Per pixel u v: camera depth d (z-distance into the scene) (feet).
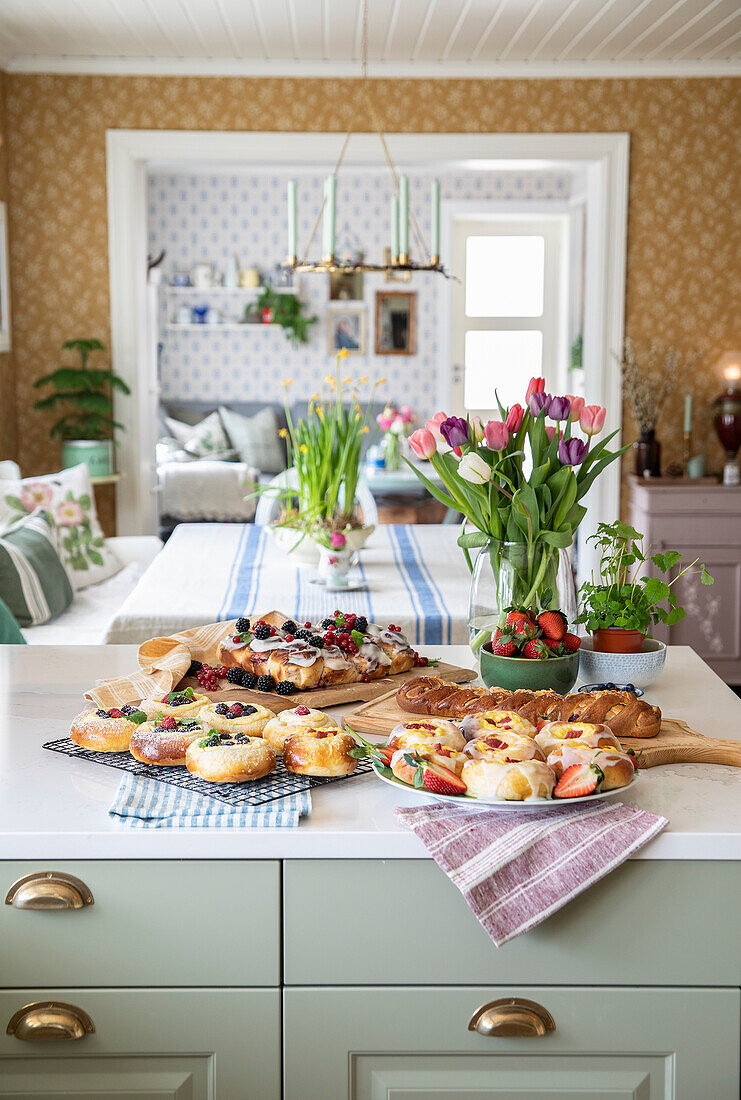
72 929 4.29
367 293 29.76
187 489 25.58
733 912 4.31
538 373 30.60
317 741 4.67
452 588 9.73
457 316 30.27
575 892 4.03
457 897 4.29
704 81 16.79
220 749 4.57
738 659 16.44
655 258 17.21
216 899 4.28
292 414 29.89
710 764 5.04
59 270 16.89
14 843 4.22
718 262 17.24
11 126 16.52
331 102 16.63
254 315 29.50
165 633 8.65
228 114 16.61
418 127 16.75
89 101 16.51
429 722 4.77
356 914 4.29
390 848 4.24
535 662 5.55
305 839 4.23
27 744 5.31
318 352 30.09
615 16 14.47
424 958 4.32
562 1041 4.37
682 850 4.24
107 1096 4.39
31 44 15.74
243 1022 4.35
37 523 13.03
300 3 13.80
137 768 4.79
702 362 17.47
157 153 16.65
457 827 4.23
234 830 4.26
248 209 29.25
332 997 4.33
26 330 17.02
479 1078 4.40
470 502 6.01
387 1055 4.39
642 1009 4.35
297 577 10.15
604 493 17.66
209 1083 4.41
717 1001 4.34
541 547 5.94
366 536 9.91
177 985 4.33
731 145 16.94
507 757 4.42
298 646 5.95
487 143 16.78
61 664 6.81
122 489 17.54
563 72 16.67
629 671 5.99
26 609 11.86
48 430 17.29
